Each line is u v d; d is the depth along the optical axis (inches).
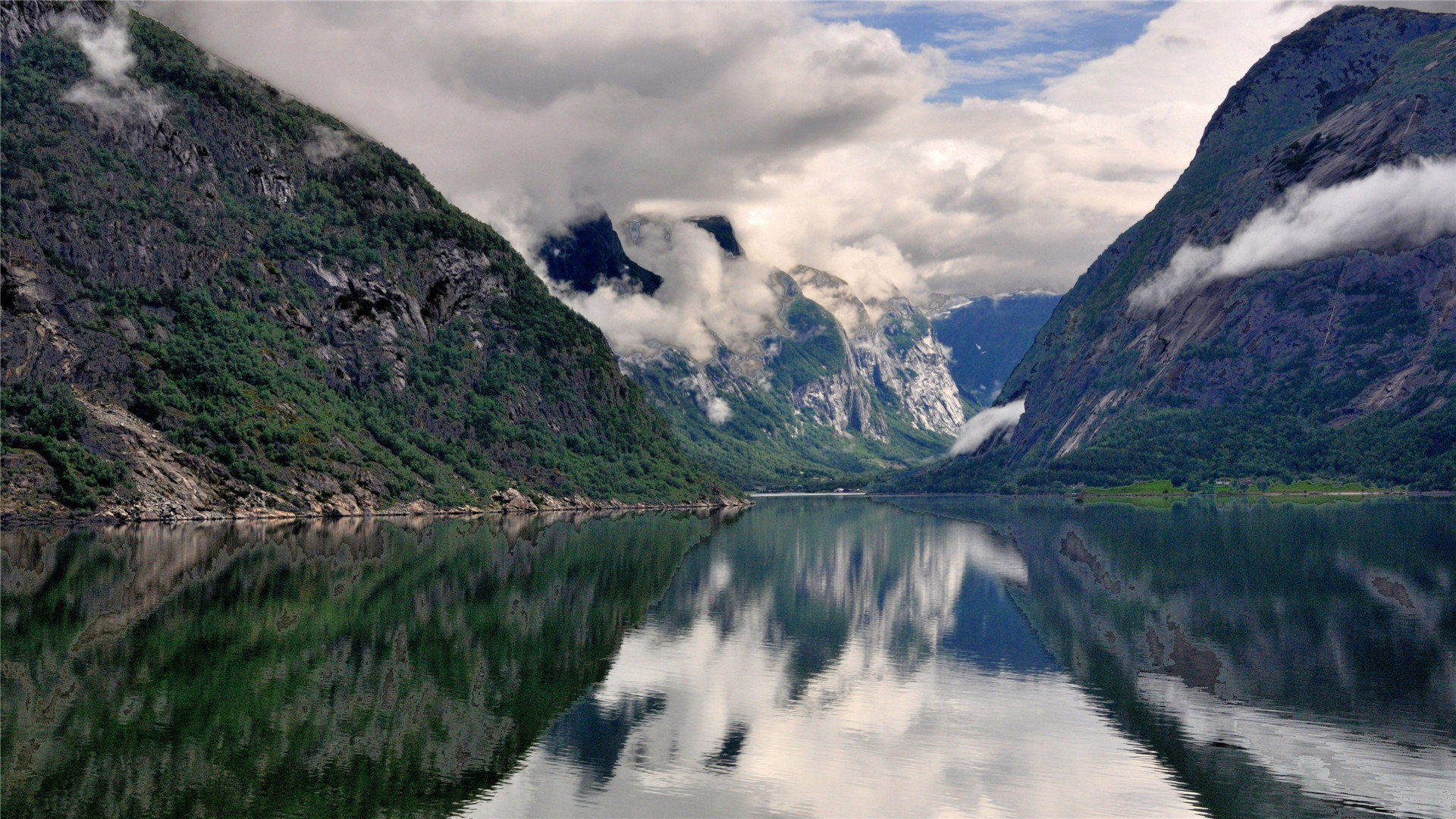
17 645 3280.0
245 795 2094.0
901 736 2546.8
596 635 3754.9
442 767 2284.7
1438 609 4190.5
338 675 3009.4
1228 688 2970.0
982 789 2203.5
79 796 2055.9
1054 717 2709.2
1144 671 3184.1
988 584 5236.2
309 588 4564.5
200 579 4690.0
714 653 3496.6
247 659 3169.3
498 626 3858.3
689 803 2117.4
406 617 3946.9
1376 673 3120.1
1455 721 2620.6
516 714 2696.9
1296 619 4013.3
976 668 3270.2
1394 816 2028.8
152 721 2527.1
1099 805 2106.3
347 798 2100.1
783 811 2084.2
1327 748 2426.2
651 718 2687.0
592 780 2234.3
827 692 2960.1
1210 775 2277.3
